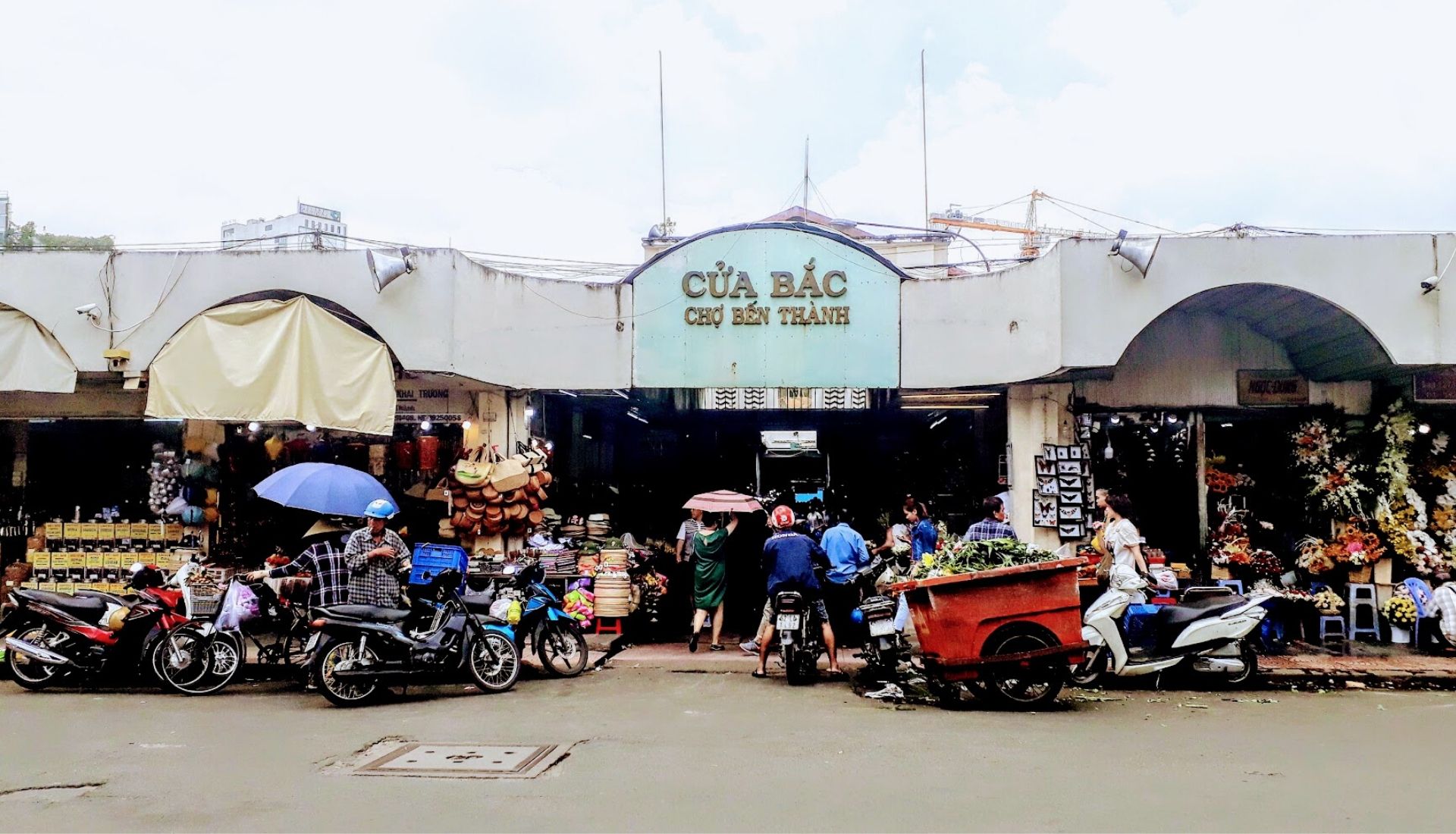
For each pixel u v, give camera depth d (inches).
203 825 179.3
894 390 485.1
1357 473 444.1
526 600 354.6
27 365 430.9
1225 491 456.4
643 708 299.1
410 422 470.3
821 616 359.9
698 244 458.9
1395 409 442.6
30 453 485.7
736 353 455.5
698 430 659.4
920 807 191.2
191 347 409.7
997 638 297.1
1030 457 447.5
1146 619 346.0
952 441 573.9
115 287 432.8
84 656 332.8
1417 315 393.1
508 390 466.3
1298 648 403.2
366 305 428.5
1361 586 430.3
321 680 300.5
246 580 360.8
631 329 458.6
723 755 234.8
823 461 677.9
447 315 428.1
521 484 449.4
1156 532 458.9
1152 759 231.8
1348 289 394.3
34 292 433.7
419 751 238.8
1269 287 400.5
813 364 453.4
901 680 342.6
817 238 456.1
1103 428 458.6
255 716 287.9
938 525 462.0
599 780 211.3
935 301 448.5
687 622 500.7
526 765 224.7
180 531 466.3
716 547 414.0
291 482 338.3
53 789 205.2
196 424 475.2
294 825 179.6
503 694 325.7
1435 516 442.3
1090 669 335.3
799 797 198.1
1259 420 464.8
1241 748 243.9
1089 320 405.1
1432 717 289.1
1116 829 177.5
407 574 339.9
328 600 319.6
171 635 331.0
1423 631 400.5
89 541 466.0
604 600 430.0
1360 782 210.7
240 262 431.2
